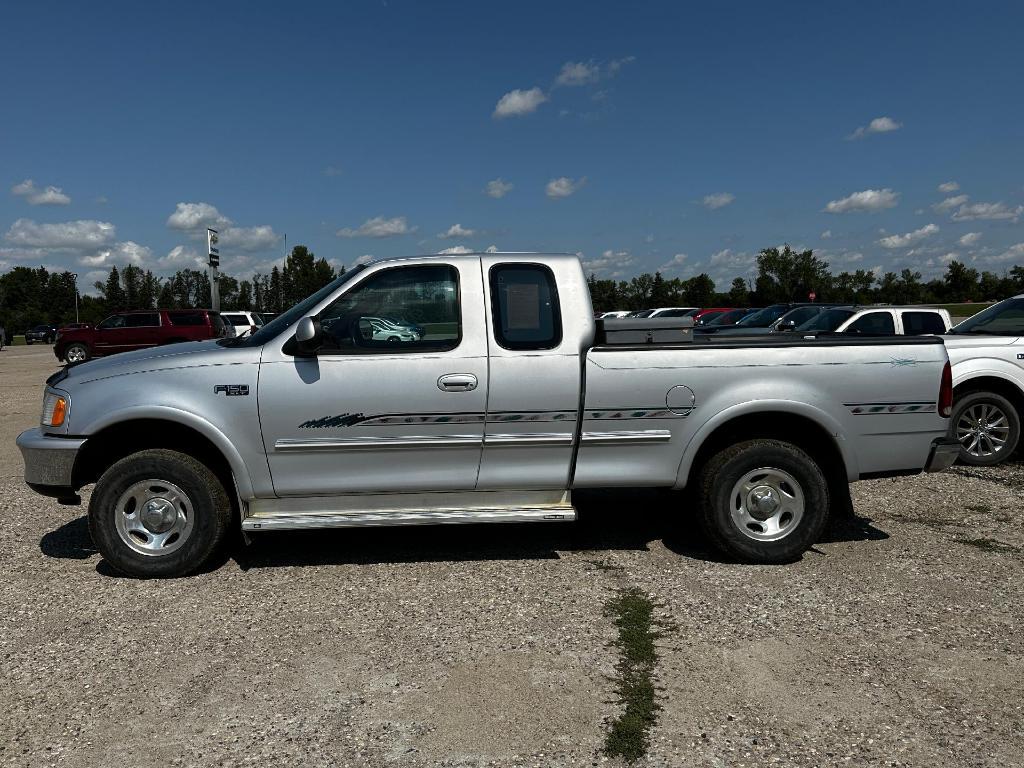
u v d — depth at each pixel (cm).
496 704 328
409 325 485
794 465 491
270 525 471
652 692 337
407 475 485
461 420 480
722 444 512
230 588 468
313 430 474
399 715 320
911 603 434
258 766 285
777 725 310
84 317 10906
